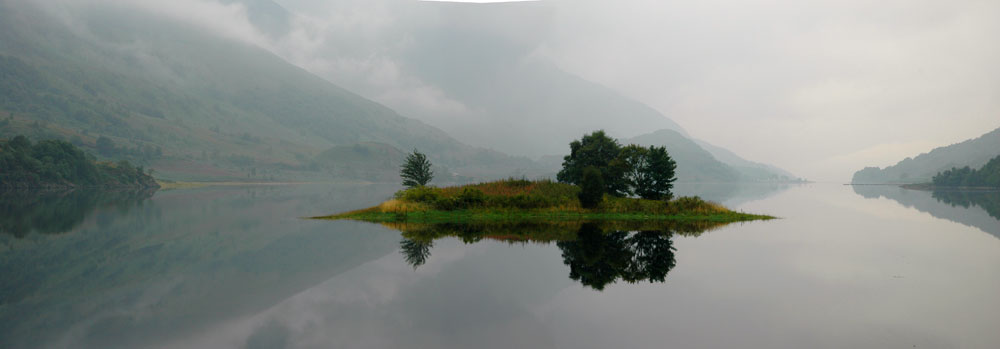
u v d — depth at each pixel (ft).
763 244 54.49
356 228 72.84
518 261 43.88
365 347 22.40
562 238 59.82
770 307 28.84
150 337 23.90
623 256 46.50
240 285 35.01
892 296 31.19
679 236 61.82
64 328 25.52
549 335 23.58
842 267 40.78
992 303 29.50
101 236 67.46
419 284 34.88
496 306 29.22
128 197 224.33
